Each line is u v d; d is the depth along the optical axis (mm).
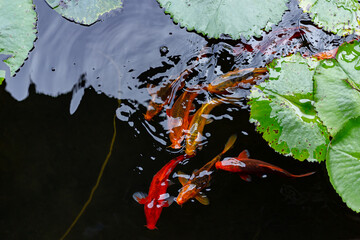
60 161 3672
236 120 3721
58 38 3773
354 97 3674
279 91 3699
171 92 3727
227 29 3752
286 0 3797
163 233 3609
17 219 3613
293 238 3621
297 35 3809
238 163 3666
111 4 3797
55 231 3607
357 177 3615
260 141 3705
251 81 3744
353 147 3641
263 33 3801
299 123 3670
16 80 3725
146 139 3695
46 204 3631
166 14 3816
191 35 3791
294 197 3658
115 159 3678
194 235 3613
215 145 3693
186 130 3695
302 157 3654
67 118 3709
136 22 3805
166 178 3650
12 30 3729
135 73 3748
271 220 3639
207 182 3656
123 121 3709
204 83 3742
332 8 3803
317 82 3697
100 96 3730
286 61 3727
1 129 3682
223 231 3623
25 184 3645
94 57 3762
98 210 3629
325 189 3664
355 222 3635
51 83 3732
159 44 3781
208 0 3766
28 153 3672
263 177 3676
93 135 3697
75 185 3652
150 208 3621
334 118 3668
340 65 3713
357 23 3797
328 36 3812
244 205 3648
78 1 3775
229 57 3775
